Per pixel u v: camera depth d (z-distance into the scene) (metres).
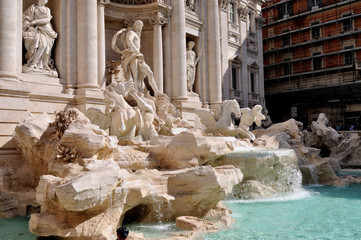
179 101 28.36
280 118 58.31
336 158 30.61
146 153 15.41
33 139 14.74
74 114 15.18
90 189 9.34
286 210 14.77
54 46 21.52
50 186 10.04
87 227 9.66
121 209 10.46
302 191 19.81
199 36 32.69
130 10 27.19
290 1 55.34
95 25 21.77
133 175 12.55
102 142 12.82
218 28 33.75
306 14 53.22
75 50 21.52
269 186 18.19
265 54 58.53
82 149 12.83
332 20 50.50
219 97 33.25
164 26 28.50
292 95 54.38
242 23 41.91
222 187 12.85
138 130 19.08
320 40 51.34
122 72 25.56
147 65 26.09
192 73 31.56
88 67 21.22
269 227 12.03
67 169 11.92
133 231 11.23
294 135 27.69
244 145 22.50
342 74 49.56
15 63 17.80
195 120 29.47
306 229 11.80
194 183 12.55
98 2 23.22
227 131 24.98
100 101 21.22
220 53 36.78
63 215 9.89
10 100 16.89
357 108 48.97
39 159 15.16
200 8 33.28
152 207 12.19
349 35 48.84
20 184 15.22
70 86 21.05
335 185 22.20
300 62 53.53
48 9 20.80
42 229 9.77
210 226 11.64
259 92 45.06
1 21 17.25
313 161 23.81
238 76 40.88
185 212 12.66
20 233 10.99
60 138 14.55
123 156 14.43
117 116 17.98
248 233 11.27
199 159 15.23
